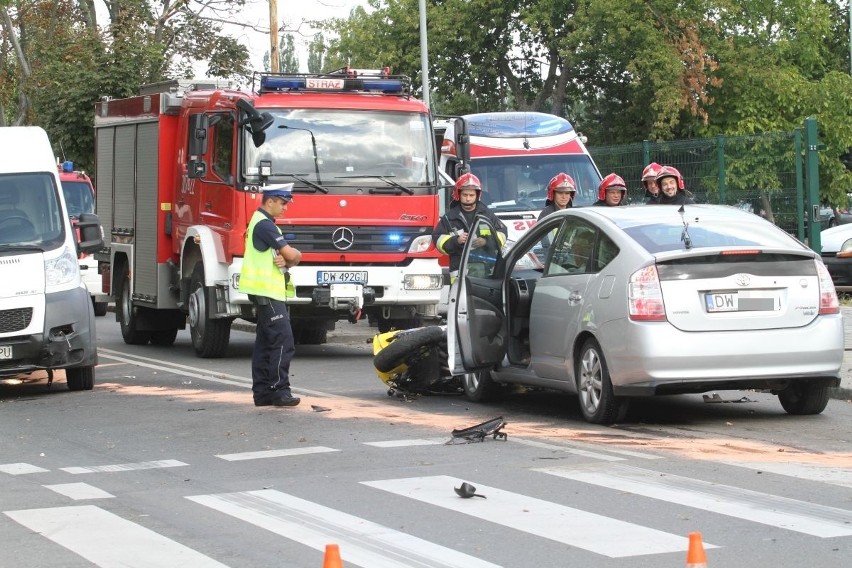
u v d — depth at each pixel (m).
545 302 14.59
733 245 13.45
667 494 9.99
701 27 51.94
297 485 10.71
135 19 49.31
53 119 45.19
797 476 10.70
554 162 25.89
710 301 13.02
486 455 11.91
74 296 17.89
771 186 28.97
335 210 20.86
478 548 8.43
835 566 7.84
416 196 21.27
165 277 23.92
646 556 8.13
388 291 21.16
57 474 11.62
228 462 11.95
